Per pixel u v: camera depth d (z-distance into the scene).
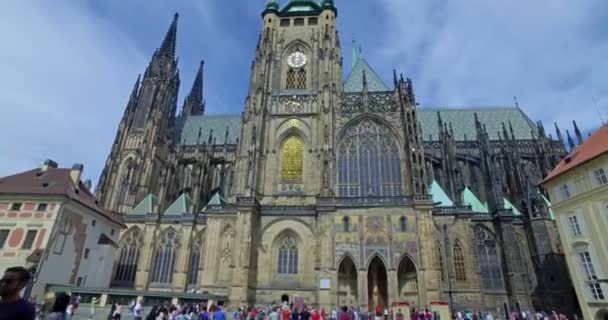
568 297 82.00
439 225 87.69
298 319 44.69
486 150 102.38
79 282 76.81
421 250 73.38
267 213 85.31
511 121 128.12
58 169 82.25
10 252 66.38
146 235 100.00
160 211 104.19
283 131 96.62
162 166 129.00
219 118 149.00
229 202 96.75
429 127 127.31
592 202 66.62
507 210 90.00
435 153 112.81
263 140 95.44
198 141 132.25
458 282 82.44
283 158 95.19
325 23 107.94
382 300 75.88
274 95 101.88
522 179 99.44
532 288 86.88
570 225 71.25
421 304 69.38
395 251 74.38
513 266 84.56
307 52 108.56
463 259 84.38
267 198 89.56
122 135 124.69
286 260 82.00
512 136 109.56
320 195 83.31
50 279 68.06
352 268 77.19
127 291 69.62
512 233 87.56
